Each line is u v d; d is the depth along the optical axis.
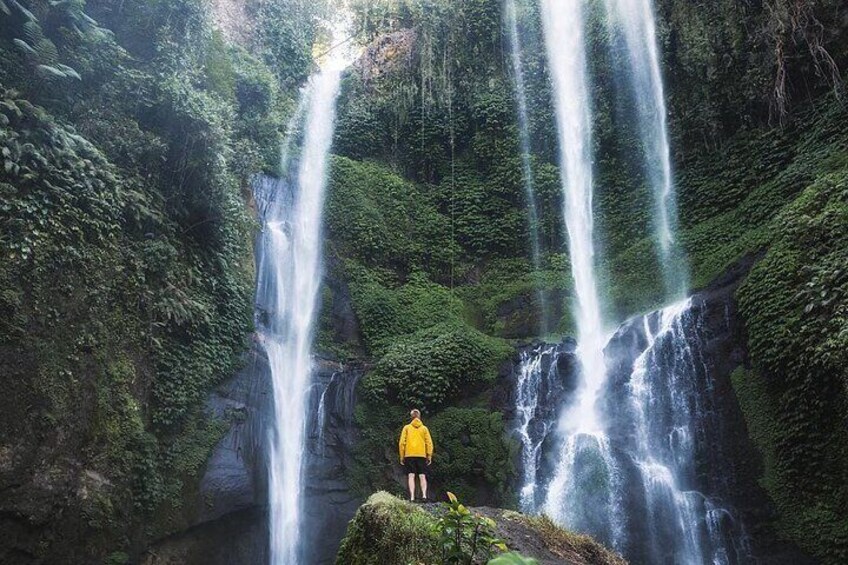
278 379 14.33
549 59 21.56
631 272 16.98
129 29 13.49
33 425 8.47
